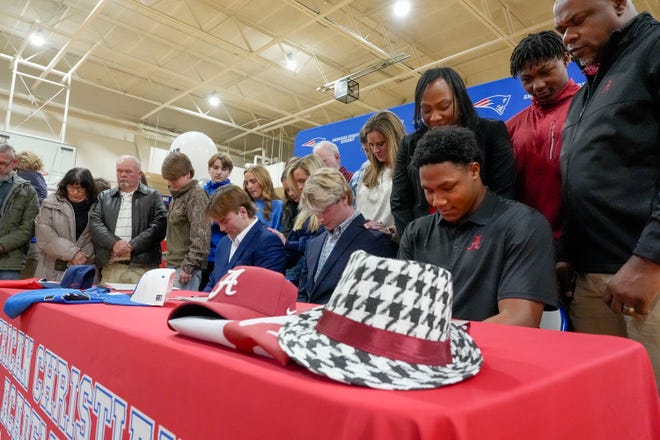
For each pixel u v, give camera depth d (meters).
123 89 8.13
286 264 2.05
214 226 2.43
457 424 0.32
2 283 1.33
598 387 0.53
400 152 1.56
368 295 0.48
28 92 7.25
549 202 1.44
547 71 1.48
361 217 1.59
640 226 1.04
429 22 5.87
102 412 0.67
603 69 1.16
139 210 2.43
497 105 3.07
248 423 0.42
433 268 0.50
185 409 0.50
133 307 1.02
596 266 1.12
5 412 1.09
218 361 0.48
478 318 1.01
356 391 0.37
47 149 6.59
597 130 1.11
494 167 1.35
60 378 0.83
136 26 6.16
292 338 0.47
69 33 6.27
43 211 2.46
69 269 1.46
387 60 6.15
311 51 6.64
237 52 6.08
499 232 1.03
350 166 4.02
